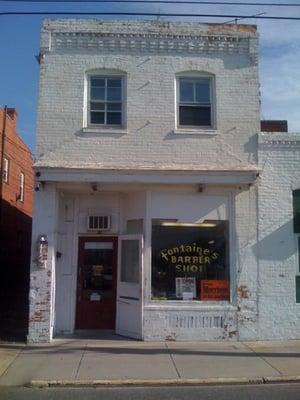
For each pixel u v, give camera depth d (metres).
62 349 12.57
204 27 14.45
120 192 14.52
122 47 14.31
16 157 24.59
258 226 14.08
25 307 21.41
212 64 14.46
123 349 12.58
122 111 14.30
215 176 13.72
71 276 14.57
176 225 13.99
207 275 13.94
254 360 11.46
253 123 14.34
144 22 14.34
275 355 11.97
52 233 13.61
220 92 14.41
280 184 14.23
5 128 22.19
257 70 14.52
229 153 14.19
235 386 9.65
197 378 9.95
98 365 10.98
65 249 14.63
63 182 13.65
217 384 9.78
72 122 14.04
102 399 8.75
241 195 14.12
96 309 14.61
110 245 14.74
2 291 21.88
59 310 14.43
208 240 14.03
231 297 13.84
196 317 13.72
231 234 14.02
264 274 13.97
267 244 14.05
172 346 12.96
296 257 14.12
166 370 10.57
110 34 14.28
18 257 25.19
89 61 14.26
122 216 14.73
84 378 9.96
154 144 14.09
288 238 14.12
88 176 13.48
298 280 14.08
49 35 14.24
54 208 13.67
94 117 14.27
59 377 10.04
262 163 14.24
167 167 13.77
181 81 14.53
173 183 13.71
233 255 13.95
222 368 10.73
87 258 14.71
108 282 14.69
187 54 14.44
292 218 14.19
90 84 14.39
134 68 14.30
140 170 13.54
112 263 14.69
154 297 13.76
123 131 14.05
